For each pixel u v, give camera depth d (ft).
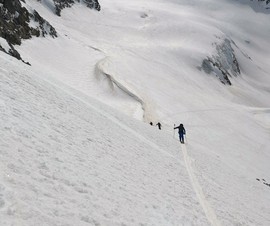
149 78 282.77
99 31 405.59
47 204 19.06
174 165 58.95
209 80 394.32
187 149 92.43
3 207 16.10
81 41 322.14
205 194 46.37
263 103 414.82
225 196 52.42
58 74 187.62
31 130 31.81
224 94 384.47
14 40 191.31
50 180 22.66
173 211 31.30
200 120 228.22
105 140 47.32
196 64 408.67
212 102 290.76
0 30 181.27
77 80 200.03
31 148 27.17
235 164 168.86
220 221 36.58
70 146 34.35
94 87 199.21
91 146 39.52
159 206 30.40
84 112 59.77
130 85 226.79
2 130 27.37
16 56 126.00
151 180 39.29
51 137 33.55
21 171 21.50
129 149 50.67
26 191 19.13
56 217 18.11
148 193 33.09
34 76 67.05
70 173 26.30
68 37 299.17
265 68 625.00
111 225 21.01
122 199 27.04
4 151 23.11
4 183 18.56
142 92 228.22
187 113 233.96
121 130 65.46
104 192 26.40
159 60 370.73
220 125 236.84
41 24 236.22
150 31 470.80
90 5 468.75
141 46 397.19
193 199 41.01
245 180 88.58
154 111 205.16
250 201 60.54
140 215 25.88
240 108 302.86
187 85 326.85
